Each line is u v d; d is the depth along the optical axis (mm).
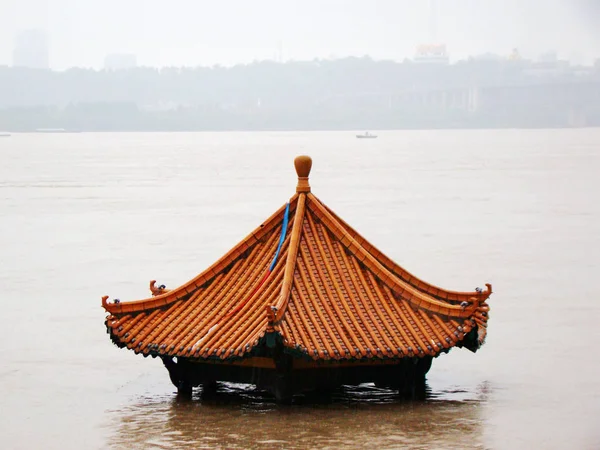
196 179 125562
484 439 22156
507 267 48000
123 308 24000
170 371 24812
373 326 23016
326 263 24047
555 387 26562
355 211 79438
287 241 24594
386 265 24703
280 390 23469
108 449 21922
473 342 23422
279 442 21812
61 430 23375
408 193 100000
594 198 93312
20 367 29422
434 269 47375
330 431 22453
